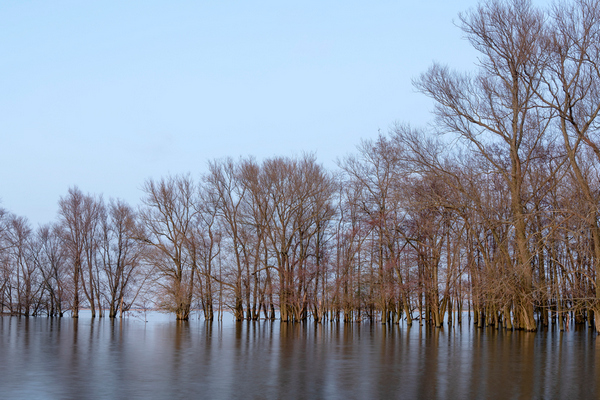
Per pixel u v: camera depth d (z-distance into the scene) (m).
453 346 32.53
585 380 19.70
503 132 43.06
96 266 75.12
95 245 74.94
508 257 42.38
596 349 30.59
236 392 17.28
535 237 44.47
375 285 60.09
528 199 43.38
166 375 20.61
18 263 80.31
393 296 56.56
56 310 82.06
